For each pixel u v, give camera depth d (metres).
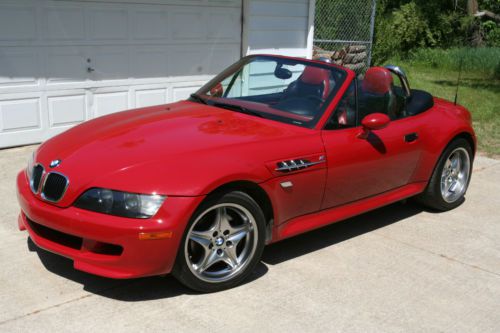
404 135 4.85
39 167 3.70
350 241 4.73
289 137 4.04
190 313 3.41
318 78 4.55
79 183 3.37
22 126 7.00
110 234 3.23
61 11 7.07
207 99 4.79
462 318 3.60
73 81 7.38
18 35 6.75
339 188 4.34
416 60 20.48
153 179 3.33
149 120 4.20
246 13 9.28
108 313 3.36
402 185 5.07
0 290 3.55
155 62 8.27
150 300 3.53
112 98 7.88
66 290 3.60
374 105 4.73
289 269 4.10
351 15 15.77
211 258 3.60
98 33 7.50
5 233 4.42
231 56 9.35
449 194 5.63
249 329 3.28
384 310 3.62
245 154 3.70
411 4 21.48
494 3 22.97
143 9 7.91
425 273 4.21
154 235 3.24
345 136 4.35
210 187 3.39
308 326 3.36
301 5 10.25
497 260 4.55
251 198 3.65
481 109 11.62
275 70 4.77
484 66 18.14
